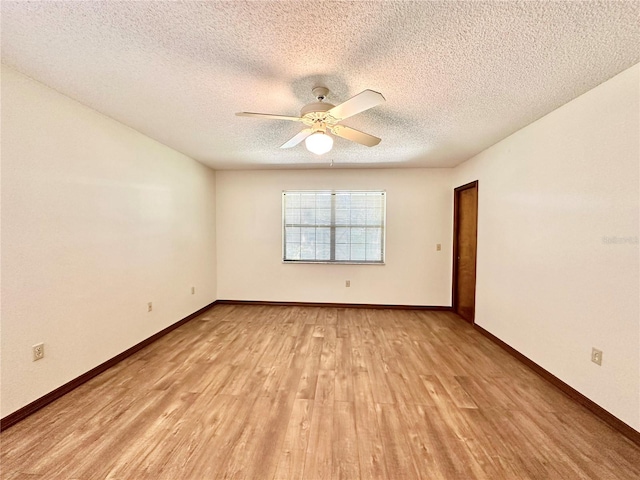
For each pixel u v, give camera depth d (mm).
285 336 3404
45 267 2012
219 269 4840
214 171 4742
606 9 1254
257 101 2205
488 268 3371
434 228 4547
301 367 2635
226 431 1785
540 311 2498
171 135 3031
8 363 1788
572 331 2154
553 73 1793
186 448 1642
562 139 2260
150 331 3158
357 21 1339
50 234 2047
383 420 1900
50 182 2043
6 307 1780
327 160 4078
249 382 2363
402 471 1503
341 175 4656
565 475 1484
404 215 4574
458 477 1468
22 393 1864
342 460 1569
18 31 1421
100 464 1522
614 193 1833
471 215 3955
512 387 2307
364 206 4664
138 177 2955
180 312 3758
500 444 1690
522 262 2748
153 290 3207
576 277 2121
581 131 2078
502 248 3088
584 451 1639
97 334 2453
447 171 4512
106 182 2547
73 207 2225
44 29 1408
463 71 1772
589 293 2010
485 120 2564
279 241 4766
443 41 1484
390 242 4605
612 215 1846
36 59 1678
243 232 4812
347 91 2023
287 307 4688
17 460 1541
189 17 1320
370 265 4629
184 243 3842
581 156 2080
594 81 1893
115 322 2656
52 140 2055
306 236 4762
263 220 4777
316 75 1825
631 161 1731
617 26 1357
